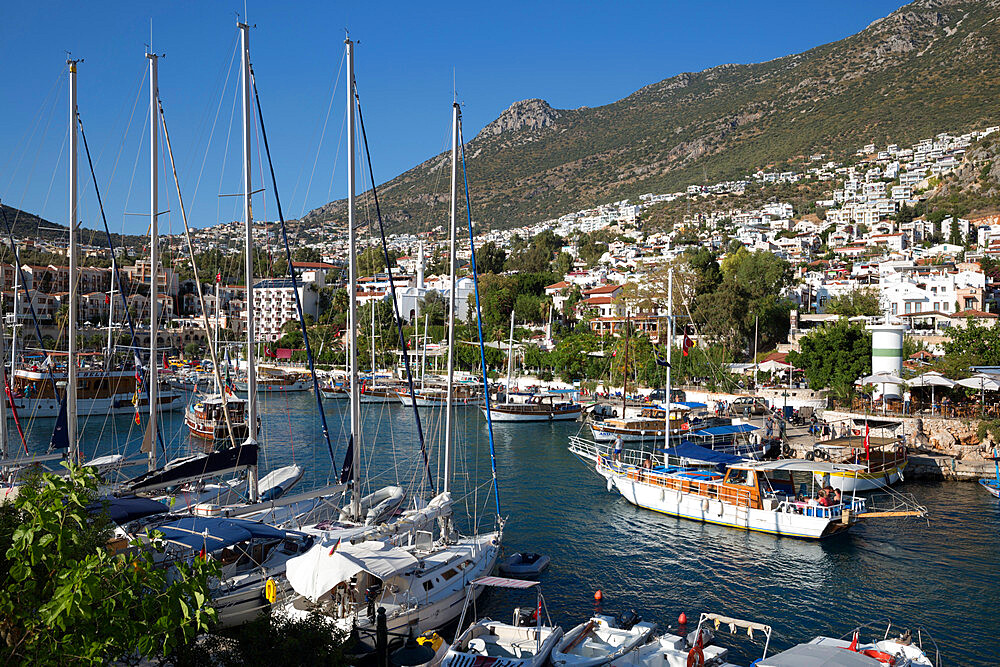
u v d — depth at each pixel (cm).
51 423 8269
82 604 1361
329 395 11806
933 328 11450
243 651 1848
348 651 2139
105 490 2995
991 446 6231
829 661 2136
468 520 4594
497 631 2625
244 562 2956
